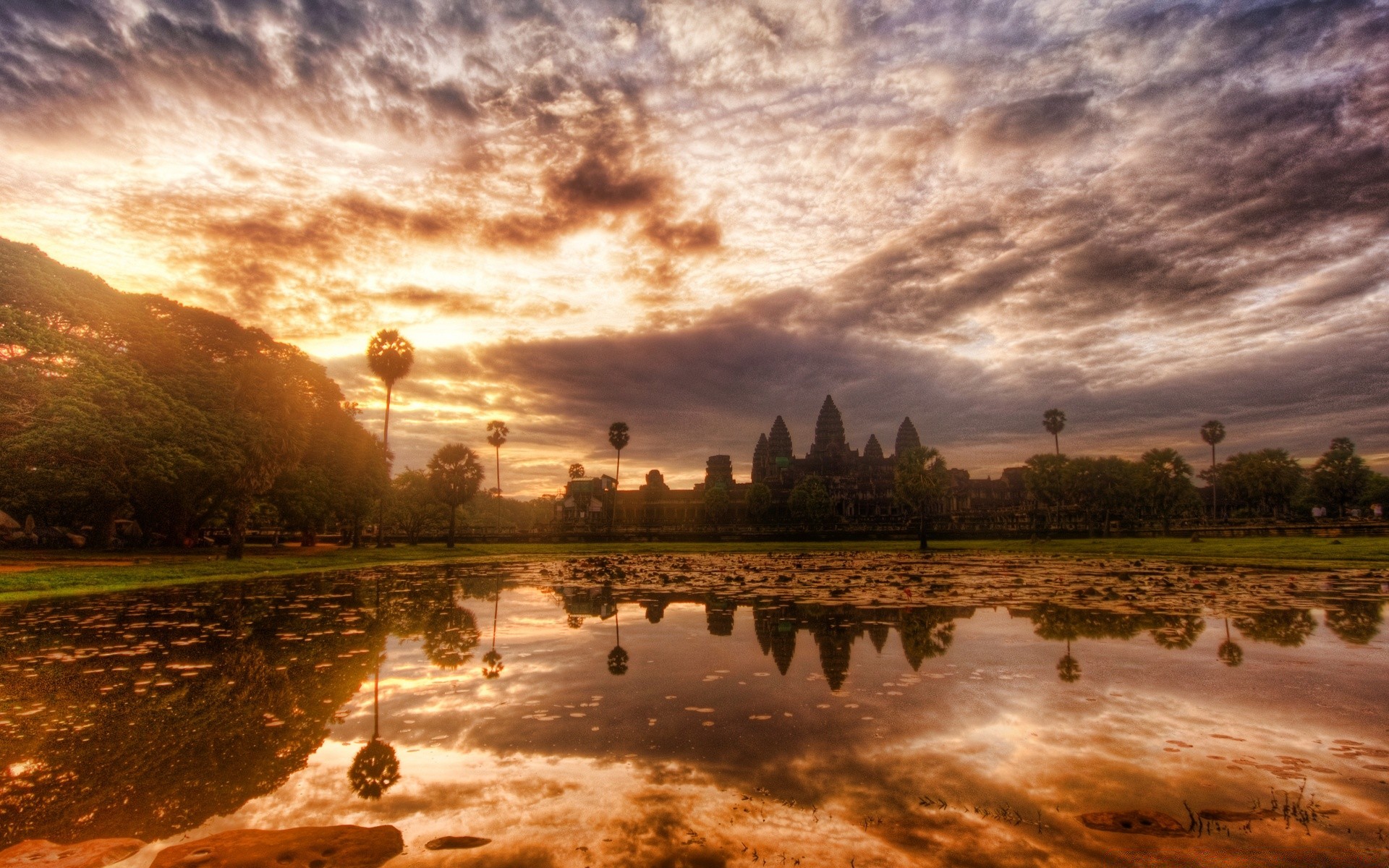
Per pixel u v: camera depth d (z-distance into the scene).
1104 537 61.44
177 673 9.93
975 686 8.83
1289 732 6.92
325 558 35.56
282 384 33.53
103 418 28.36
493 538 62.16
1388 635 12.16
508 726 7.34
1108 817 5.00
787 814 5.12
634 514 103.38
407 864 4.41
